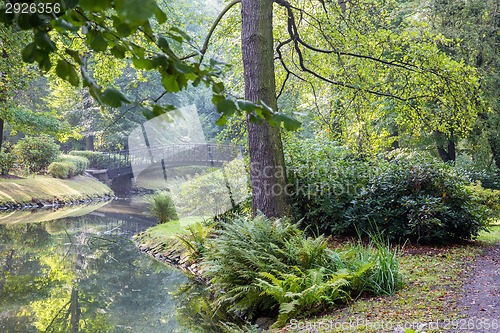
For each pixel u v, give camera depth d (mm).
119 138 28719
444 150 19656
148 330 6035
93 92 1319
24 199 22734
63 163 28391
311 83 12250
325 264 6176
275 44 12977
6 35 10180
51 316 6789
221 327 5934
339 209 9906
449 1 16516
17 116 17625
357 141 12438
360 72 11359
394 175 9531
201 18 13523
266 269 5941
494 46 16828
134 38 6109
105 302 7531
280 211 7617
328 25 11383
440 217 8992
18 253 11719
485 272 6359
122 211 20859
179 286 8461
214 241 7016
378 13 13148
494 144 18578
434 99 12250
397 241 9383
